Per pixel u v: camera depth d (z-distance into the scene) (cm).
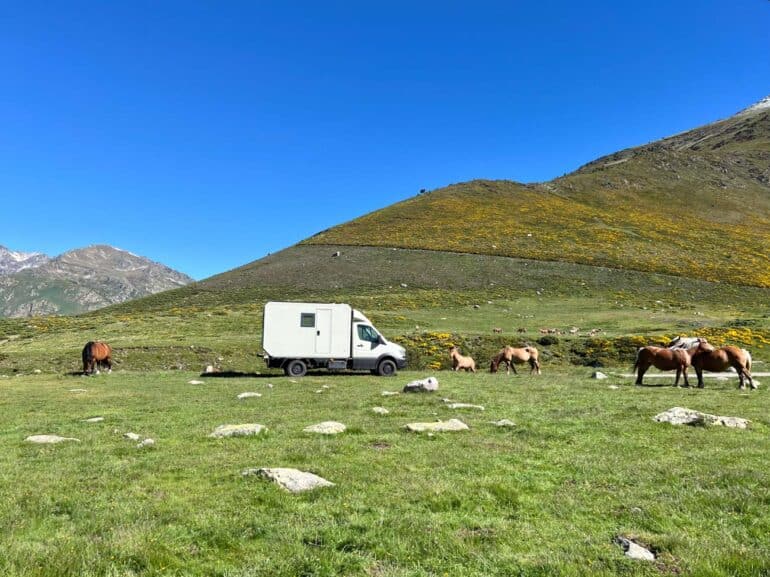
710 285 7106
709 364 2059
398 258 8188
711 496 730
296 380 2564
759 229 11531
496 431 1189
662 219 11431
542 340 4078
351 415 1413
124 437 1168
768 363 3372
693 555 558
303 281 7406
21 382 2622
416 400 1688
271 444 1045
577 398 1716
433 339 4156
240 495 732
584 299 6331
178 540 592
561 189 14225
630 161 17950
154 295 8000
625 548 583
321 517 659
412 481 796
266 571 527
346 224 11050
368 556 562
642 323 4875
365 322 2970
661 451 991
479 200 12119
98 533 612
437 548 578
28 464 927
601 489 777
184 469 870
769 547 580
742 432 1149
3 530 618
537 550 578
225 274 8756
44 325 5406
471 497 736
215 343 3975
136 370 3453
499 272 7419
